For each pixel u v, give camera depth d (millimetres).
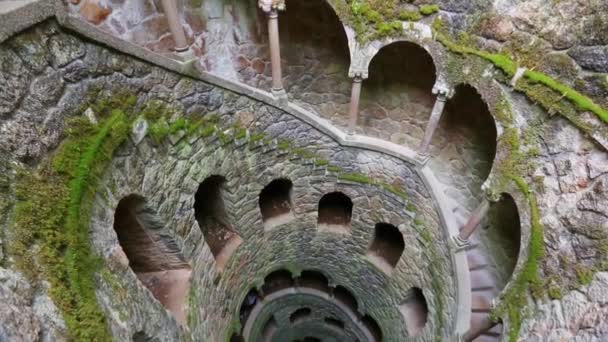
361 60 5992
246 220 7586
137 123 4531
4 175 2871
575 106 4145
